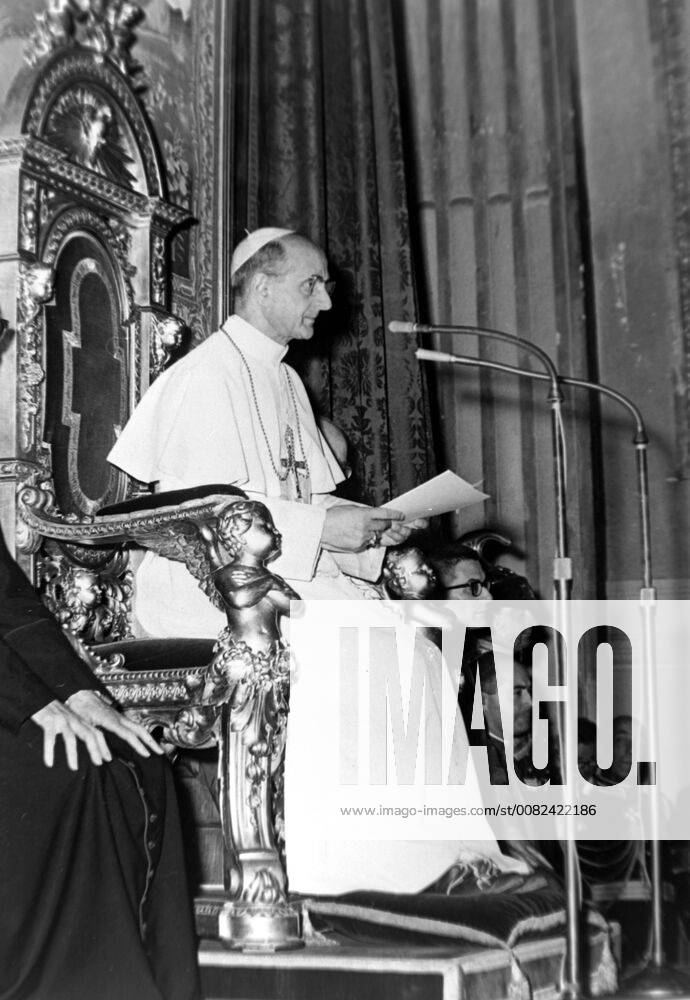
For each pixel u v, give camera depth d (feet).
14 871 8.38
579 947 9.45
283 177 17.81
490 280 21.48
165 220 13.91
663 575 19.75
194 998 8.90
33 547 11.67
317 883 10.26
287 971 9.32
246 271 13.43
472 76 21.94
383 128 19.48
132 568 12.85
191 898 9.43
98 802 8.74
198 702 10.16
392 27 19.94
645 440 11.10
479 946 9.43
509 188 21.59
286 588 10.11
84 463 12.62
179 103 16.05
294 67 18.11
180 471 12.32
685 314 20.20
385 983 9.05
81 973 8.38
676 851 15.06
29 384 11.91
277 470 13.06
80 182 12.76
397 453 18.30
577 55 21.57
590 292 20.99
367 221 18.78
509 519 20.76
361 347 18.25
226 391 12.76
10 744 8.75
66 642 9.61
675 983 10.18
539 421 20.85
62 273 12.59
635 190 20.88
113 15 13.74
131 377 13.37
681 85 20.67
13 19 13.56
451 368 21.25
